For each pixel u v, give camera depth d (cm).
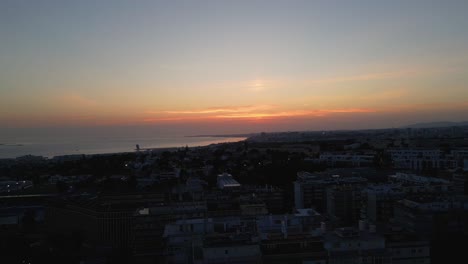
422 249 19775
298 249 18962
